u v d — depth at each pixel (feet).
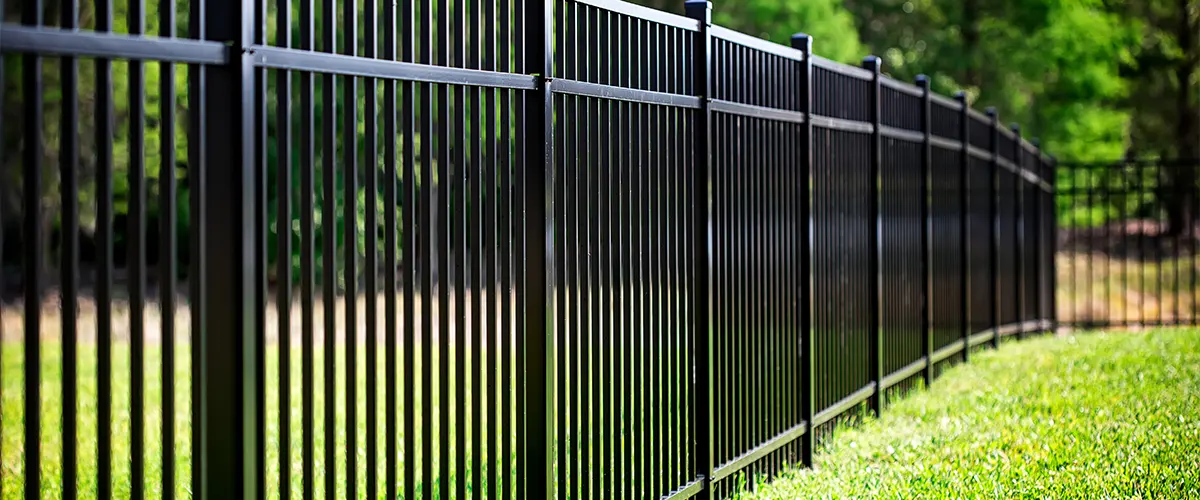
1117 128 96.12
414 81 10.72
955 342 33.63
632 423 15.44
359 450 22.13
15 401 29.76
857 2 84.28
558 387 13.57
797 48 21.45
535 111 12.80
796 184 21.21
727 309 18.22
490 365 12.34
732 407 18.37
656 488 16.01
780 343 20.40
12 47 7.28
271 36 31.65
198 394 8.92
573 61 13.73
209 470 9.05
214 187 8.87
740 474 18.74
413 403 11.00
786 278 20.70
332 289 9.84
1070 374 29.58
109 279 8.17
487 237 12.05
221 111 8.82
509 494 12.96
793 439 20.77
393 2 10.42
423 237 10.89
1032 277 44.34
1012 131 41.32
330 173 9.77
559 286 13.50
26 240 7.92
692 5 17.26
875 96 25.62
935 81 81.05
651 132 15.79
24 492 8.32
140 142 8.29
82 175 47.19
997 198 38.78
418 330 36.91
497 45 12.71
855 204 24.57
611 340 15.11
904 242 28.45
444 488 11.69
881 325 26.35
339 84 30.01
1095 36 79.92
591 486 14.49
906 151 28.71
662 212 16.15
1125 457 19.80
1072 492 17.74
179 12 40.52
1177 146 108.17
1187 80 104.63
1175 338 37.40
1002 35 81.41
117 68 43.39
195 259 8.75
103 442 8.30
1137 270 72.69
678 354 16.65
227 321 8.88
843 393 23.68
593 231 14.26
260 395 9.05
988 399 26.27
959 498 17.48
